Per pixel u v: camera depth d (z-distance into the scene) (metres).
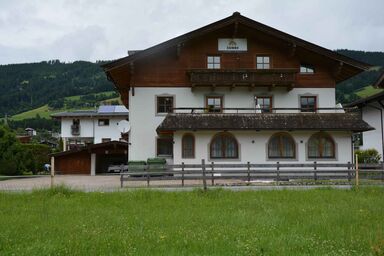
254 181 23.36
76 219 10.82
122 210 12.44
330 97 30.73
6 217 11.20
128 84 33.12
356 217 10.77
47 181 27.08
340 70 30.16
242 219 10.55
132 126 30.08
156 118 30.16
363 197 15.33
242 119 27.95
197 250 7.40
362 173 22.17
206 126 27.19
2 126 40.72
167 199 14.93
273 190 17.53
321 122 27.98
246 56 30.80
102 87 142.38
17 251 7.36
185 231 9.05
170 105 30.33
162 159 28.48
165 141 30.09
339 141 28.38
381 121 34.03
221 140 28.00
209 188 17.89
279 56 30.95
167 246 7.70
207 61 30.67
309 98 30.88
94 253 7.20
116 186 20.66
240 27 30.20
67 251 7.30
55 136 93.75
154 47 29.19
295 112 30.56
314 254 7.09
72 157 41.84
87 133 66.75
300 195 15.79
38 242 8.02
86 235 8.67
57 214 11.76
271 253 7.17
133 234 8.75
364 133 37.00
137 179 20.16
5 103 135.50
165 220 10.59
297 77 30.88
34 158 42.47
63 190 16.75
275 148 28.23
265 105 30.75
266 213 11.61
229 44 30.81
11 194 16.47
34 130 104.38
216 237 8.34
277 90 30.75
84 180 28.25
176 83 30.36
